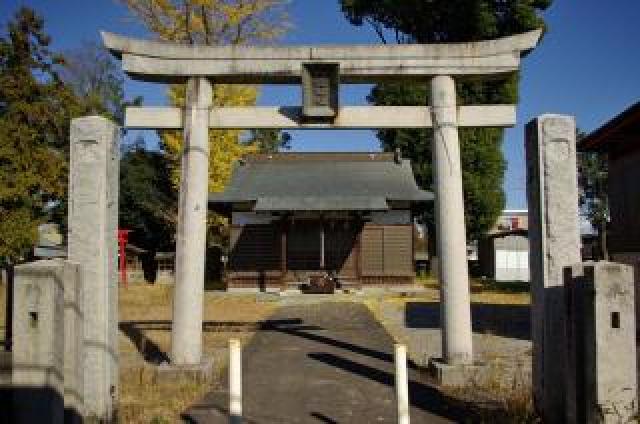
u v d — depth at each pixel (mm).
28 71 22609
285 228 28703
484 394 8625
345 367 10945
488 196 36125
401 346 6551
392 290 28766
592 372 5781
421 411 7934
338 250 29938
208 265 38219
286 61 10133
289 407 8289
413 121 10172
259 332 15352
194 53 10102
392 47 10164
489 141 36344
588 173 43719
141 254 39344
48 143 23875
